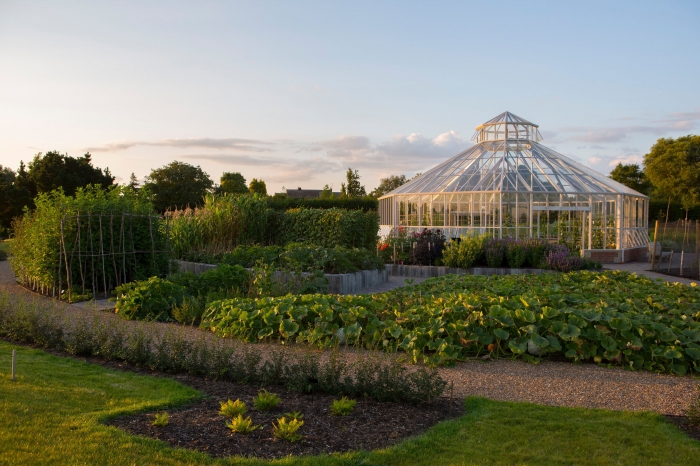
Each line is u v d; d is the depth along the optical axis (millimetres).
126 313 9852
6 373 6070
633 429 4801
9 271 18578
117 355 7082
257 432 4570
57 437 4312
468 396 5695
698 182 49812
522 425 4863
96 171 43344
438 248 18672
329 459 4047
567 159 27594
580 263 16922
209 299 10328
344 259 14383
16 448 4074
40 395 5324
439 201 26250
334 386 5664
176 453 4078
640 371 6836
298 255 14102
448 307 8039
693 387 6133
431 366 6789
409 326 8008
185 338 8180
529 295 8953
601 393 5914
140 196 14680
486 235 19734
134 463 3887
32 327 7973
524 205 24547
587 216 24172
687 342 6895
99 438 4309
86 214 12578
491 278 12562
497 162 26625
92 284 12578
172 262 14070
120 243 12820
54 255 12352
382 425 4828
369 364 5773
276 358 6191
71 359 7090
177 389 5793
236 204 20016
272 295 10609
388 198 30359
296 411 5137
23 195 38719
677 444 4512
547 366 7023
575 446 4449
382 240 23234
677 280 16781
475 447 4398
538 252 17797
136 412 5004
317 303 8555
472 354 7527
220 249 17484
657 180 52219
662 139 52469
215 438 4418
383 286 15211
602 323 7363
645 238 27203
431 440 4477
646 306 8836
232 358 6758
